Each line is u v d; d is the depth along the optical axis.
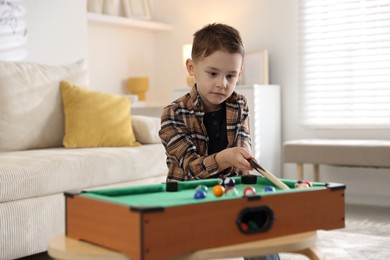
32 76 3.18
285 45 4.47
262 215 1.21
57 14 3.80
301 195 1.23
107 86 4.59
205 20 4.84
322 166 4.29
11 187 2.29
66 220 1.23
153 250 1.01
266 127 4.26
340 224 1.30
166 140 1.68
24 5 3.55
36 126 3.12
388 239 2.84
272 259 1.53
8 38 3.45
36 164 2.45
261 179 1.58
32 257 2.62
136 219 1.01
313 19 4.32
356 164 3.65
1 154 2.77
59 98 3.28
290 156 3.90
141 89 4.67
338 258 2.46
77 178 2.62
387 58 4.06
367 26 4.11
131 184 2.99
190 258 1.06
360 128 4.17
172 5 4.99
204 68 1.56
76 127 3.20
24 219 2.37
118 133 3.24
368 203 4.12
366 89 4.14
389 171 4.03
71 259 1.08
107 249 1.09
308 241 1.18
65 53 3.86
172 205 1.04
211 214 1.09
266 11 4.54
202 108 1.71
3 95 2.99
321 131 4.35
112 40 4.63
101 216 1.11
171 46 5.01
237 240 1.13
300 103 4.42
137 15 4.80
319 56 4.32
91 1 4.31
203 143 1.72
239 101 1.78
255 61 4.48
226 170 1.71
